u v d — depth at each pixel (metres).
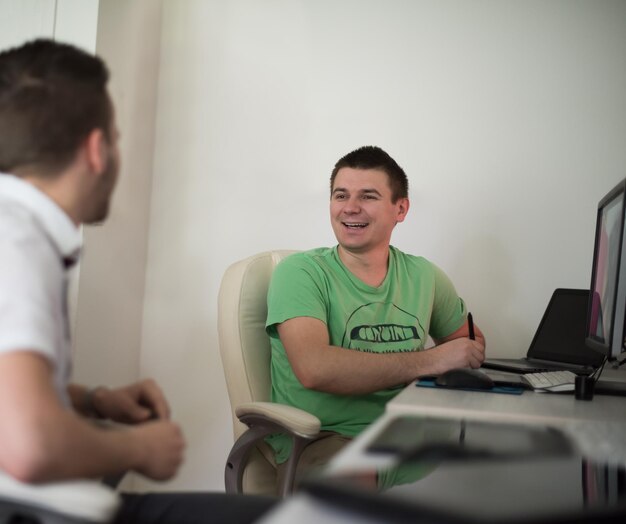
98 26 2.12
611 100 2.40
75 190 0.88
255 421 1.56
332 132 2.50
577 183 2.40
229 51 2.55
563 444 0.81
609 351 1.33
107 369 2.29
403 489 0.56
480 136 2.44
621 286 1.32
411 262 1.97
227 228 2.53
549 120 2.42
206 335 2.52
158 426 0.83
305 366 1.63
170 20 2.57
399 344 1.81
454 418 0.98
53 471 0.66
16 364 0.67
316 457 1.60
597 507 0.53
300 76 2.52
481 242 2.43
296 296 1.72
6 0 2.09
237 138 2.53
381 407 1.75
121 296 2.37
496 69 2.45
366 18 2.50
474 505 0.52
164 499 1.01
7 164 0.85
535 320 2.40
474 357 1.67
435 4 2.48
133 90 2.37
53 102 0.85
